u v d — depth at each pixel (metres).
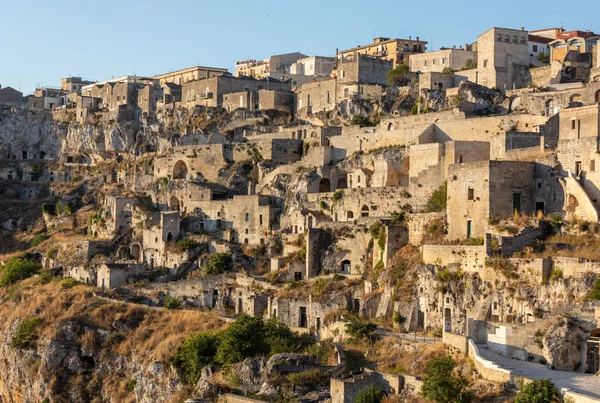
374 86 198.88
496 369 89.56
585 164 119.88
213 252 178.88
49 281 190.88
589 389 82.06
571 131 125.81
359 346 115.88
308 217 162.25
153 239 189.00
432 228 133.62
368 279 137.12
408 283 124.62
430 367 94.25
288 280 154.62
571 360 92.19
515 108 168.50
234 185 193.12
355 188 159.50
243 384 115.75
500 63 187.25
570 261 104.19
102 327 164.00
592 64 182.75
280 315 142.50
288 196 175.25
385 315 126.62
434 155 149.00
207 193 190.50
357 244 149.00
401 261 130.25
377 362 108.44
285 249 164.88
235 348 126.00
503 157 135.62
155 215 190.75
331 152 181.75
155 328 157.12
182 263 179.50
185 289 167.12
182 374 137.12
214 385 118.25
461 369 95.88
